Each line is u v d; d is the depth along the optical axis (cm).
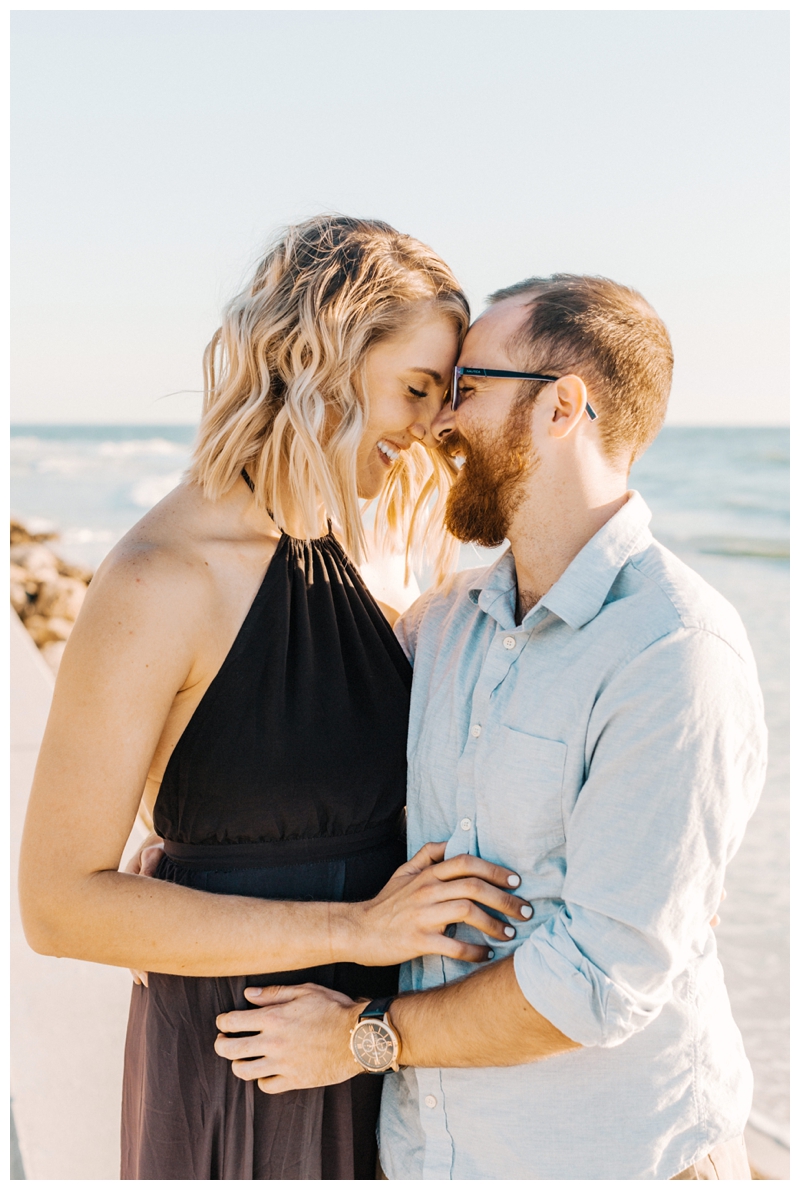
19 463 3919
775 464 2861
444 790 149
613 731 127
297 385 151
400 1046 136
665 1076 133
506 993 125
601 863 124
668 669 124
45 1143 195
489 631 152
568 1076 132
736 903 616
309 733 148
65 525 2861
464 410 149
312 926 139
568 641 136
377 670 163
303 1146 145
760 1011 482
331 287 152
